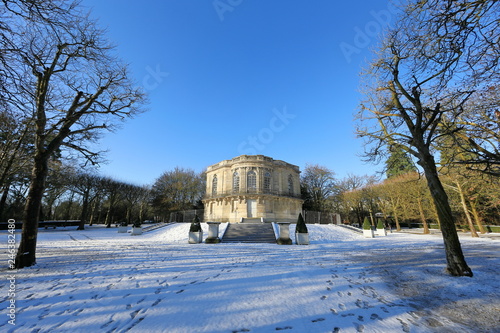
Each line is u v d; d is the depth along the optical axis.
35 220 9.62
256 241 20.92
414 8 6.27
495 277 7.31
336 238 24.38
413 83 8.41
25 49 6.98
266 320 4.39
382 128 11.60
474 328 4.14
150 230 29.25
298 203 41.88
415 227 52.66
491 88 8.02
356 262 10.30
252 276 7.54
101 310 4.83
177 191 50.38
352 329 4.08
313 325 4.20
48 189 32.34
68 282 6.81
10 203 33.97
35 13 5.38
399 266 9.30
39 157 10.05
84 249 14.53
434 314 4.75
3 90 5.27
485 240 21.03
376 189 40.53
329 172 51.34
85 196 37.84
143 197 52.97
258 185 37.00
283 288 6.32
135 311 4.79
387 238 25.33
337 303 5.30
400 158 12.55
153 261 10.25
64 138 11.68
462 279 7.17
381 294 5.96
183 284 6.62
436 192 8.62
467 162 6.82
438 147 9.90
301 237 19.06
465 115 9.25
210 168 43.62
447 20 5.54
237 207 36.47
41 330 4.02
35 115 8.96
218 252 13.51
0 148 14.12
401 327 4.17
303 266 9.32
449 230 8.19
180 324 4.20
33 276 7.53
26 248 9.09
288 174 41.97
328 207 51.62
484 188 21.11
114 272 8.06
